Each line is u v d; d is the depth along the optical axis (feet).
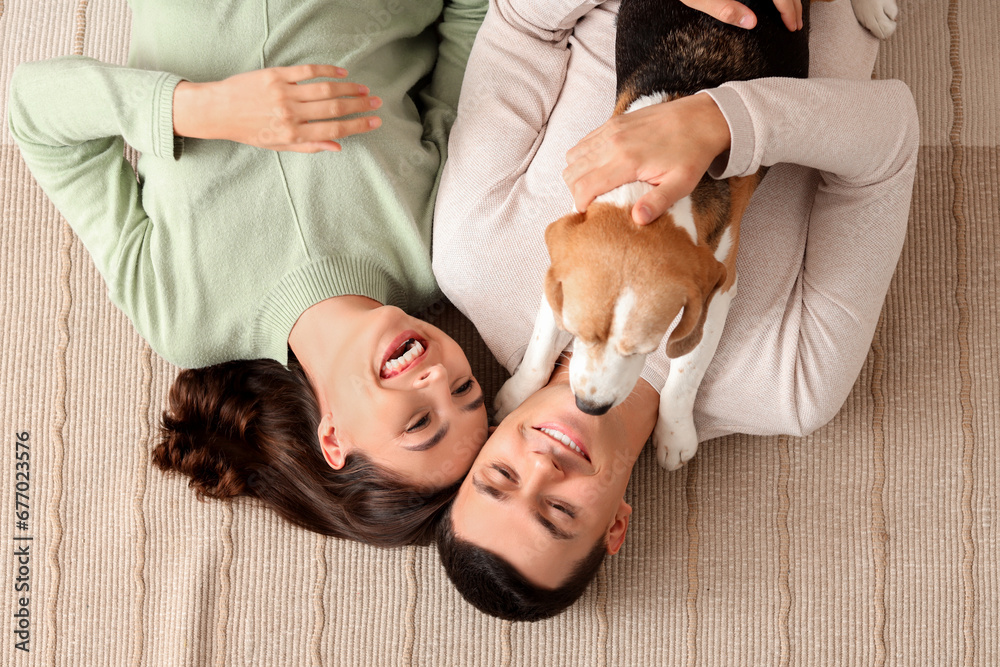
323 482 5.15
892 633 5.53
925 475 5.61
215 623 5.75
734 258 4.20
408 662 5.69
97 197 5.19
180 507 5.83
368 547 5.75
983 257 5.71
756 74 4.33
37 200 6.08
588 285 3.54
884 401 5.67
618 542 4.97
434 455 4.67
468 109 5.17
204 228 4.96
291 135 4.68
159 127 4.75
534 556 4.47
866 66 5.08
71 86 4.87
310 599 5.75
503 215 4.91
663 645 5.62
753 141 3.96
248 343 5.18
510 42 5.14
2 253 6.07
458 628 5.69
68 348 5.98
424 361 4.64
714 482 5.71
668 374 4.80
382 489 4.79
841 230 4.70
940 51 5.82
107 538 5.86
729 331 4.78
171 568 5.82
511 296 4.96
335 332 4.78
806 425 5.00
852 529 5.62
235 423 5.40
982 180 5.75
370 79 5.25
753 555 5.65
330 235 4.99
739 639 5.59
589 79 5.00
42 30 6.21
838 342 4.77
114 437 5.91
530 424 4.56
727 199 4.06
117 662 5.78
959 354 5.66
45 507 5.89
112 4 6.21
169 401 5.83
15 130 5.06
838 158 4.28
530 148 5.06
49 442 5.93
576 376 3.66
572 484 4.47
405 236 5.12
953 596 5.52
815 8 4.97
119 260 5.09
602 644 5.64
